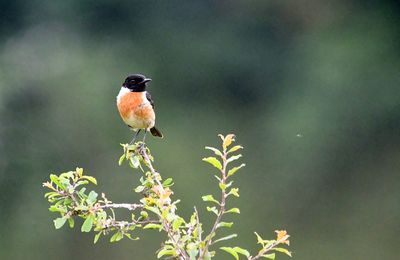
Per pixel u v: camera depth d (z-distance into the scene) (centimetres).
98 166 1822
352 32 2012
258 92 1975
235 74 1988
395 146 1869
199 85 1983
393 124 1895
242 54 2000
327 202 1780
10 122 1877
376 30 2011
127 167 1781
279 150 1877
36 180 1817
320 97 1945
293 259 1688
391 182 1817
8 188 1795
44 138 1858
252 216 1705
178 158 1819
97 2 2014
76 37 1997
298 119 1920
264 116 1947
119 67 1969
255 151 1886
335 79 1956
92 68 1953
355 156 1858
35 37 1980
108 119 1875
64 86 1919
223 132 1925
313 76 1973
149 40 2009
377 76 1959
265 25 2022
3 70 1928
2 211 1767
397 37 2002
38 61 1948
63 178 508
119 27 2019
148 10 2027
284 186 1800
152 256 1568
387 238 1719
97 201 516
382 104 1917
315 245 1703
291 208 1755
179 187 1748
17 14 1991
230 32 2020
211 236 483
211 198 493
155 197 520
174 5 2033
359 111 1912
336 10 2030
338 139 1873
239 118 1952
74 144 1850
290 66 1988
